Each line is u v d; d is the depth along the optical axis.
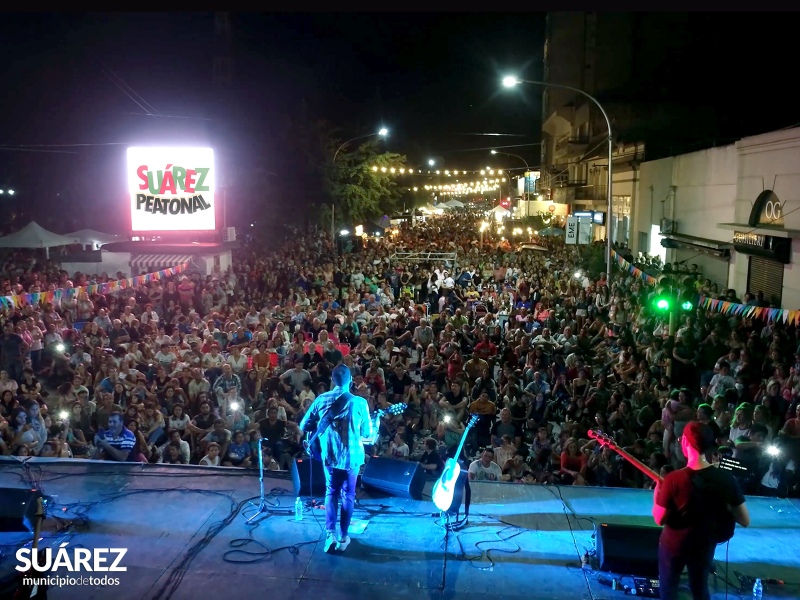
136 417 10.09
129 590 5.02
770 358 12.22
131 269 23.27
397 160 46.03
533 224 47.47
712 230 22.81
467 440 10.80
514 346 15.16
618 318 17.17
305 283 23.80
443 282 24.67
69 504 6.32
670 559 4.39
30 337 14.77
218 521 6.04
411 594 5.02
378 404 11.00
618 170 37.53
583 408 11.62
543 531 5.95
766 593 5.02
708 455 8.05
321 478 6.38
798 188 16.59
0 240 23.62
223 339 15.62
